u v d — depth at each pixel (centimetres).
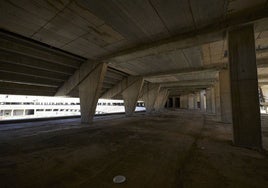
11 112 4475
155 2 625
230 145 709
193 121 1652
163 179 383
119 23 788
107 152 598
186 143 739
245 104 711
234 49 757
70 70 1509
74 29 841
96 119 1844
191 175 404
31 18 726
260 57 1351
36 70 1269
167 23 791
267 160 517
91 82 1419
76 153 585
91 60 1406
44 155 562
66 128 1162
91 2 618
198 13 705
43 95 1641
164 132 1023
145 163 489
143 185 354
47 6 641
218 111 2231
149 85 3262
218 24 784
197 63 1598
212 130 1107
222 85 1578
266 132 1023
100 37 947
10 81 1206
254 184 359
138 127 1234
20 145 693
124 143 736
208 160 515
